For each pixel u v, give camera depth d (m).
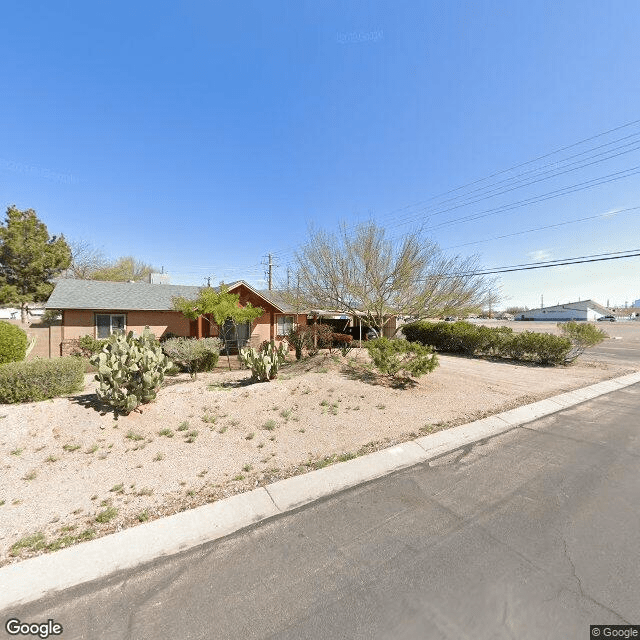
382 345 8.03
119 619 1.94
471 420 5.84
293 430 5.21
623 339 26.22
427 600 2.06
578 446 4.75
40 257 18.53
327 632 1.85
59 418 4.84
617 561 2.39
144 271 35.50
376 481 3.70
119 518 2.94
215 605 2.04
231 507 3.14
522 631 1.84
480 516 3.00
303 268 12.16
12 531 2.74
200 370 10.06
